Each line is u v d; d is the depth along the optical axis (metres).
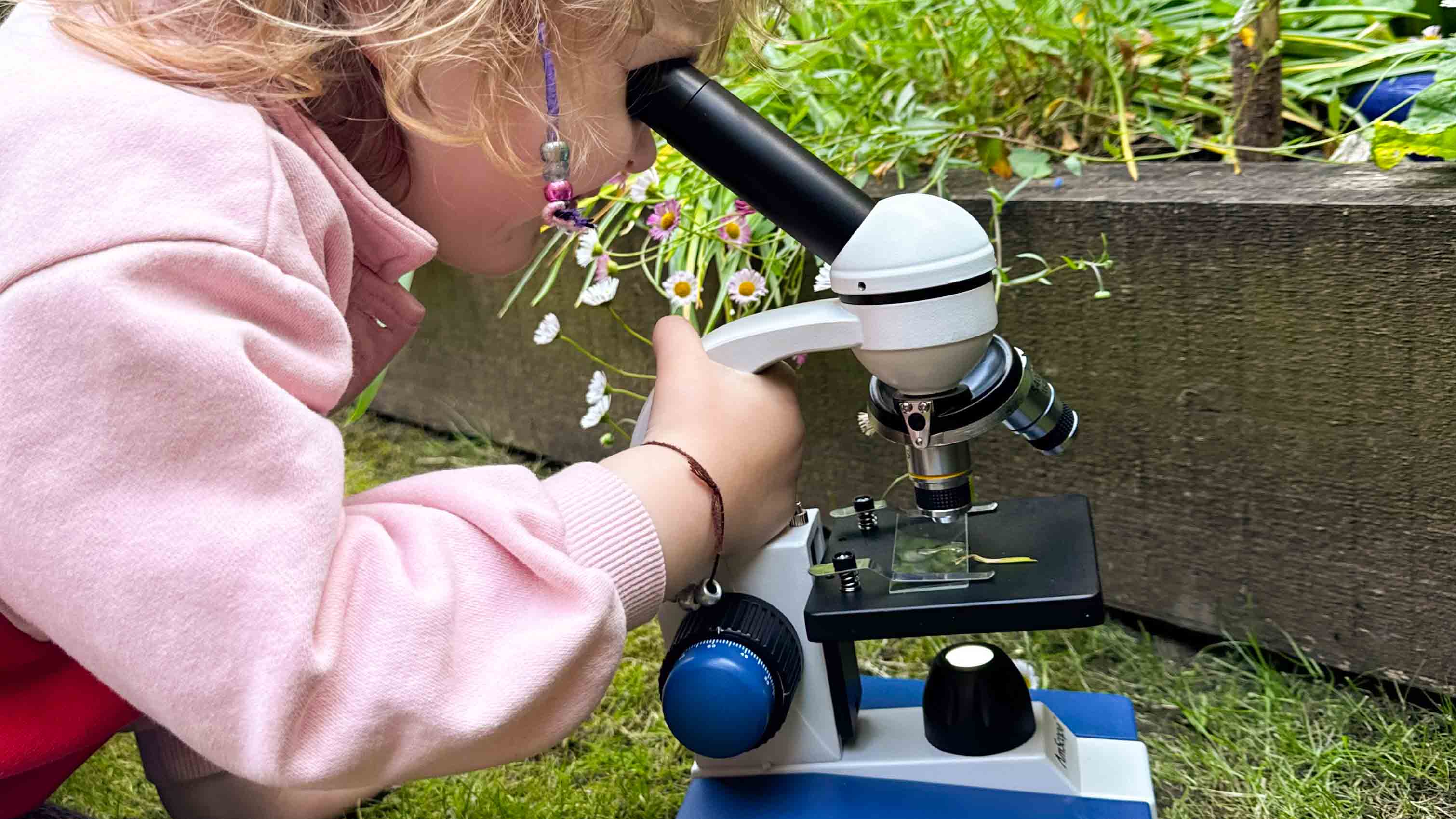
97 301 0.65
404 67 0.77
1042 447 0.95
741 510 0.89
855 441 1.60
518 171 0.82
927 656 1.45
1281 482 1.28
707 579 0.93
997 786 0.95
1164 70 1.69
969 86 1.63
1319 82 1.56
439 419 2.29
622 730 1.37
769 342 0.91
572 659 0.74
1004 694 0.95
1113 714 1.04
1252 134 1.40
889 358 0.85
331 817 1.15
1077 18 1.63
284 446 0.68
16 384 0.65
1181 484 1.35
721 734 0.89
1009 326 1.43
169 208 0.67
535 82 0.80
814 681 0.97
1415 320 1.14
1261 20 1.36
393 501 0.81
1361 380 1.19
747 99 1.66
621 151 0.88
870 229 0.84
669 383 0.91
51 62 0.75
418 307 0.98
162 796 1.09
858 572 0.95
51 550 0.66
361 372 1.01
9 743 0.79
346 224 0.79
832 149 1.55
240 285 0.68
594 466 0.86
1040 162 1.47
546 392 2.04
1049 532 0.95
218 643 0.66
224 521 0.66
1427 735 1.20
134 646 0.66
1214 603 1.36
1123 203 1.31
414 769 0.72
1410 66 1.45
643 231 1.74
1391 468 1.20
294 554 0.67
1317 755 1.19
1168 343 1.31
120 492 0.66
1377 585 1.24
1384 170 1.26
